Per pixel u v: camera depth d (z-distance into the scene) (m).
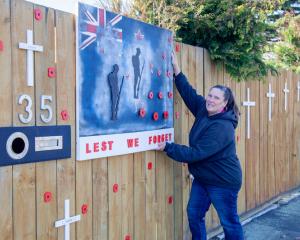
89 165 2.89
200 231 3.75
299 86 6.76
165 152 3.74
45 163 2.56
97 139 2.91
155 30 3.50
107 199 3.07
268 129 5.74
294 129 6.65
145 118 3.40
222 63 4.50
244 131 5.09
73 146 2.75
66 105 2.68
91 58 2.84
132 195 3.33
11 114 2.33
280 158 6.17
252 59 4.41
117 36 3.06
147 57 3.40
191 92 3.73
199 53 4.22
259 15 4.36
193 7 4.33
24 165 2.42
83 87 2.78
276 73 5.66
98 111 2.91
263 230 4.78
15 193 2.38
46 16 2.53
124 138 3.17
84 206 2.86
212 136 3.37
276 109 5.98
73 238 2.78
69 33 2.69
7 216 2.34
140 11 5.00
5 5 2.29
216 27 4.21
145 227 3.50
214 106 3.40
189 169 3.67
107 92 2.99
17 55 2.36
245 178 5.14
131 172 3.32
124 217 3.25
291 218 5.25
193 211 3.71
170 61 3.72
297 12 12.80
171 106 3.76
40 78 2.50
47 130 2.54
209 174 3.51
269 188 5.83
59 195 2.66
